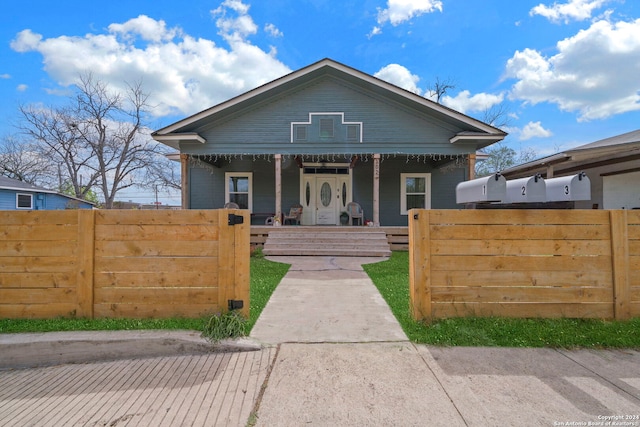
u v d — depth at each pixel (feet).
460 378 8.35
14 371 9.45
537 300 11.64
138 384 8.43
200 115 33.83
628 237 11.62
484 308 11.70
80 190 78.28
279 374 8.64
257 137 35.35
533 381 8.21
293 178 41.45
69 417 7.09
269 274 20.18
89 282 11.70
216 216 11.75
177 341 10.11
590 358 9.37
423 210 11.75
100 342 10.05
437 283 11.76
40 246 11.80
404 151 35.09
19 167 81.56
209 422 6.79
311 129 35.32
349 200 41.65
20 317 11.71
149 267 11.77
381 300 14.76
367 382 8.19
